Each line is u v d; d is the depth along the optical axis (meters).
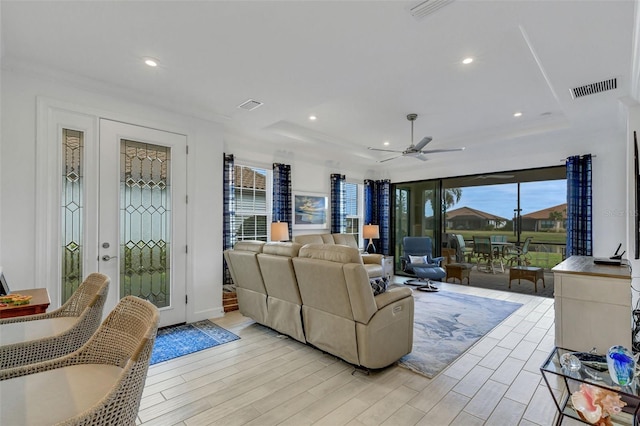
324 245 2.71
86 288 1.98
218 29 2.12
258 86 3.03
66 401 1.07
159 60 2.55
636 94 3.03
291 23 2.04
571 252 4.81
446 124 4.67
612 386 1.65
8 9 1.91
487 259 6.93
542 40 2.24
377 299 2.55
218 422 1.94
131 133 3.36
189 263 3.82
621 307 2.47
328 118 4.43
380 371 2.61
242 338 3.31
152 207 3.53
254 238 5.32
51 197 2.86
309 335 2.90
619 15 1.95
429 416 2.01
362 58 2.49
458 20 2.01
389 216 7.55
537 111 4.10
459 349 3.05
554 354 1.99
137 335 1.33
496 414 2.04
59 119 2.91
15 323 1.79
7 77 2.64
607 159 4.66
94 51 2.42
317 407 2.10
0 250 2.61
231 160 4.71
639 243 3.13
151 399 2.19
